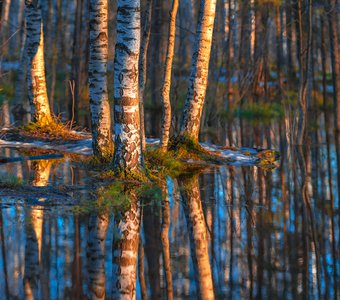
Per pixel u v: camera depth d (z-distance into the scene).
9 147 17.12
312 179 16.08
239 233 11.01
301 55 22.22
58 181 13.02
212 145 18.23
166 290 8.31
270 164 17.44
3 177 12.72
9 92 28.98
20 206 11.03
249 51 29.64
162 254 9.69
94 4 14.58
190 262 9.43
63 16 38.09
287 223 11.88
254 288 8.56
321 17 29.19
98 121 14.79
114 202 11.63
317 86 33.75
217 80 27.14
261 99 30.88
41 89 18.86
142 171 13.62
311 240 10.88
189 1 35.75
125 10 12.98
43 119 18.88
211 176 15.15
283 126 26.36
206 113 25.62
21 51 30.28
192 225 11.16
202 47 16.38
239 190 14.10
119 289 8.11
